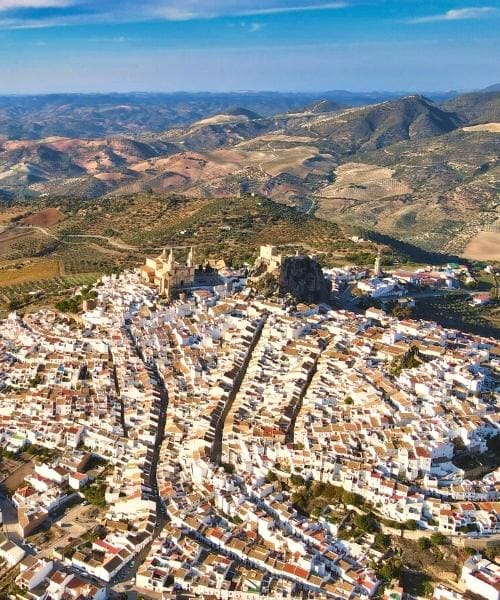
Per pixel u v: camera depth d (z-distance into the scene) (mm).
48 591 199750
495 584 196500
